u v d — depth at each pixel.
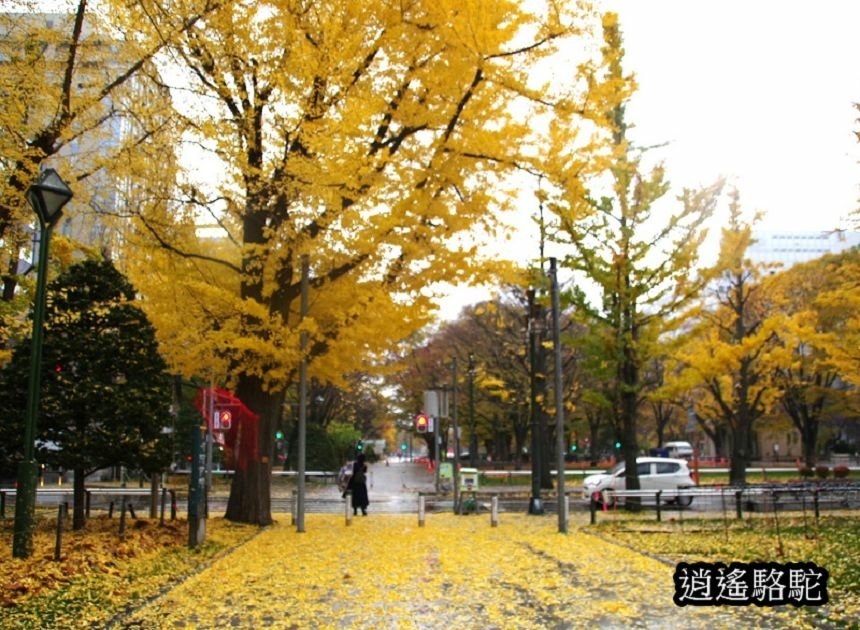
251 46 11.03
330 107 10.86
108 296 11.93
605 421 46.97
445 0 10.08
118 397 11.38
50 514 15.52
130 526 12.38
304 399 14.12
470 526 14.93
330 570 9.31
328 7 10.91
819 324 28.53
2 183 8.97
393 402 48.69
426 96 12.22
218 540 11.93
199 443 11.48
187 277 13.16
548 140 12.00
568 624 6.57
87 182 10.51
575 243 17.80
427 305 13.68
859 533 12.23
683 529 13.73
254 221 13.54
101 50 9.47
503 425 43.47
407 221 12.25
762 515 16.48
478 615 6.89
